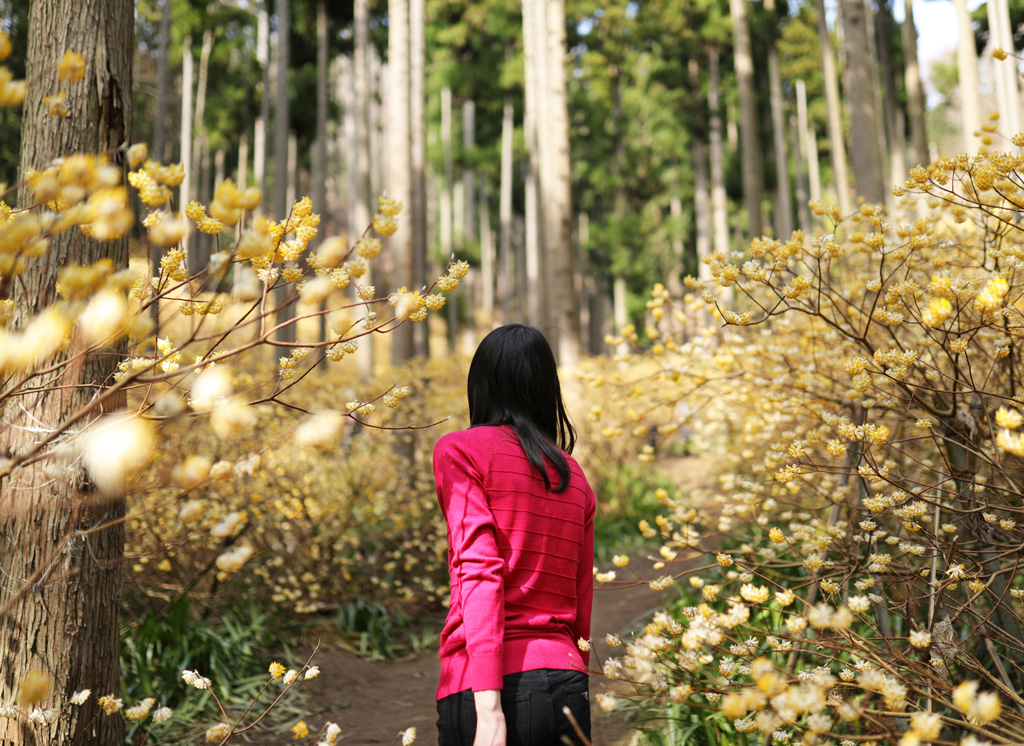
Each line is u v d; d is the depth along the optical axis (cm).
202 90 1992
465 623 123
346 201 3641
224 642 335
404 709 321
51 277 186
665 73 2238
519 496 136
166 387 156
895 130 1401
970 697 103
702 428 463
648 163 2670
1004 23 809
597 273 3097
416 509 488
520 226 3234
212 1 1869
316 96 2094
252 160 2508
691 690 145
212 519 339
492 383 150
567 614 137
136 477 117
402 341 838
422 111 1201
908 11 1079
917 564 228
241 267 134
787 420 325
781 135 2012
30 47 204
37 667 182
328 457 471
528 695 124
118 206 109
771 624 247
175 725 279
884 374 191
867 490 199
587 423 671
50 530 183
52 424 176
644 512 651
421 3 1209
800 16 2042
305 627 389
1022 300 215
